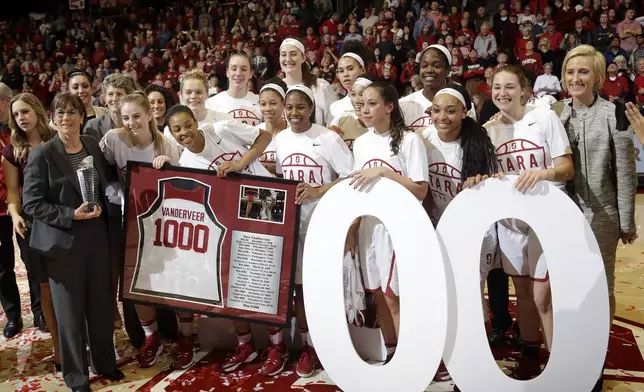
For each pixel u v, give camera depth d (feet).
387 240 9.20
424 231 8.36
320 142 9.86
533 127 8.96
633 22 30.81
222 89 35.35
